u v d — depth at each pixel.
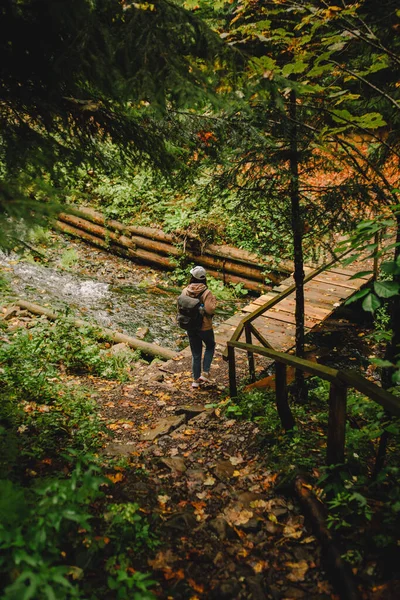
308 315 8.88
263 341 7.12
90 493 3.26
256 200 5.55
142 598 2.43
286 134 4.84
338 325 9.95
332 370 3.50
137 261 13.20
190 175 5.20
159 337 9.72
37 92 3.96
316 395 6.38
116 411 6.05
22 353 6.74
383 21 4.54
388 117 4.88
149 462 4.49
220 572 3.03
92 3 3.40
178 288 11.94
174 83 3.34
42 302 10.72
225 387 6.93
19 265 12.45
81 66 3.67
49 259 13.03
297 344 6.19
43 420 4.83
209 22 4.93
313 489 3.70
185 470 4.33
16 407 4.91
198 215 12.14
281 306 9.28
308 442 4.42
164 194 13.45
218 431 5.15
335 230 5.23
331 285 10.01
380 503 3.31
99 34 3.42
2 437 3.86
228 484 4.06
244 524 3.47
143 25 3.34
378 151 5.14
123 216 13.25
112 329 9.87
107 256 13.57
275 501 3.73
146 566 3.01
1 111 3.91
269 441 4.64
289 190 5.34
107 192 13.66
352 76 4.57
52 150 3.94
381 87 4.88
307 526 3.42
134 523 3.23
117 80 3.46
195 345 6.77
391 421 3.50
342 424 3.48
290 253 10.91
